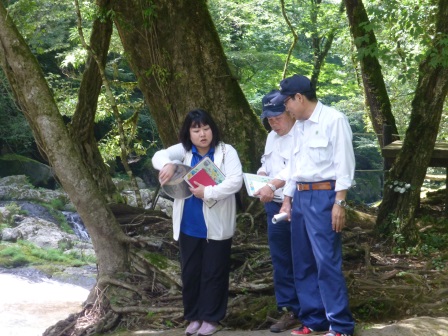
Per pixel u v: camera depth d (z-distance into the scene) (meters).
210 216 4.86
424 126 7.18
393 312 5.22
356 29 11.27
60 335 6.07
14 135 22.22
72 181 6.18
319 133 4.34
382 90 12.10
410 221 7.11
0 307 9.83
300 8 18.34
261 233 7.20
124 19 7.65
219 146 4.91
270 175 5.00
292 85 4.36
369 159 28.17
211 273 4.92
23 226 14.88
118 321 5.95
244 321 5.32
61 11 14.87
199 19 7.67
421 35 8.70
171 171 4.67
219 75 7.70
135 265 6.41
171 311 5.79
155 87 7.85
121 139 8.12
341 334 4.32
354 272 6.24
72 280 11.84
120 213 7.43
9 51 5.92
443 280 5.81
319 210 4.36
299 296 4.60
